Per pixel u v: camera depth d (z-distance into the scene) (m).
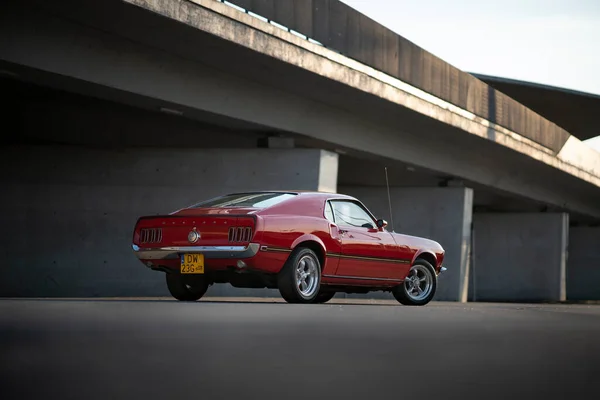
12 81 18.98
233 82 18.64
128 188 19.86
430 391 2.71
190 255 9.82
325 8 18.78
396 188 29.56
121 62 16.08
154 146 20.41
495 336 4.97
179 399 2.46
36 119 20.61
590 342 4.64
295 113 20.56
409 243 11.69
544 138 31.67
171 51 16.88
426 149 26.78
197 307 7.60
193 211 10.12
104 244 19.83
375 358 3.70
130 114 20.84
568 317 7.10
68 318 5.86
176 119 21.14
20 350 3.78
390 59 21.31
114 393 2.58
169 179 19.80
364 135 23.47
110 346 4.02
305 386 2.80
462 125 25.28
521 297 41.19
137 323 5.50
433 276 12.13
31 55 14.52
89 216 19.91
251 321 5.88
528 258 41.28
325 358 3.67
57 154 20.12
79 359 3.49
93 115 20.64
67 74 15.12
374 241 11.05
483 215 42.25
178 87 17.28
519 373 3.23
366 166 29.80
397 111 22.59
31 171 20.12
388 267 11.31
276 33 17.22
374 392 2.67
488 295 41.53
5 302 8.45
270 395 2.57
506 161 31.64
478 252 42.09
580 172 36.06
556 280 40.81
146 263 10.28
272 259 9.67
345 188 29.98
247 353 3.81
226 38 15.93
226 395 2.56
